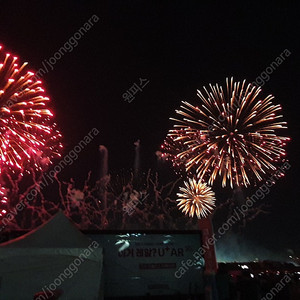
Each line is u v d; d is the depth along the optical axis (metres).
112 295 7.98
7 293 6.42
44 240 7.02
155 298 8.12
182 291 8.31
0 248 6.60
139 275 8.26
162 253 8.59
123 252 8.38
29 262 6.68
